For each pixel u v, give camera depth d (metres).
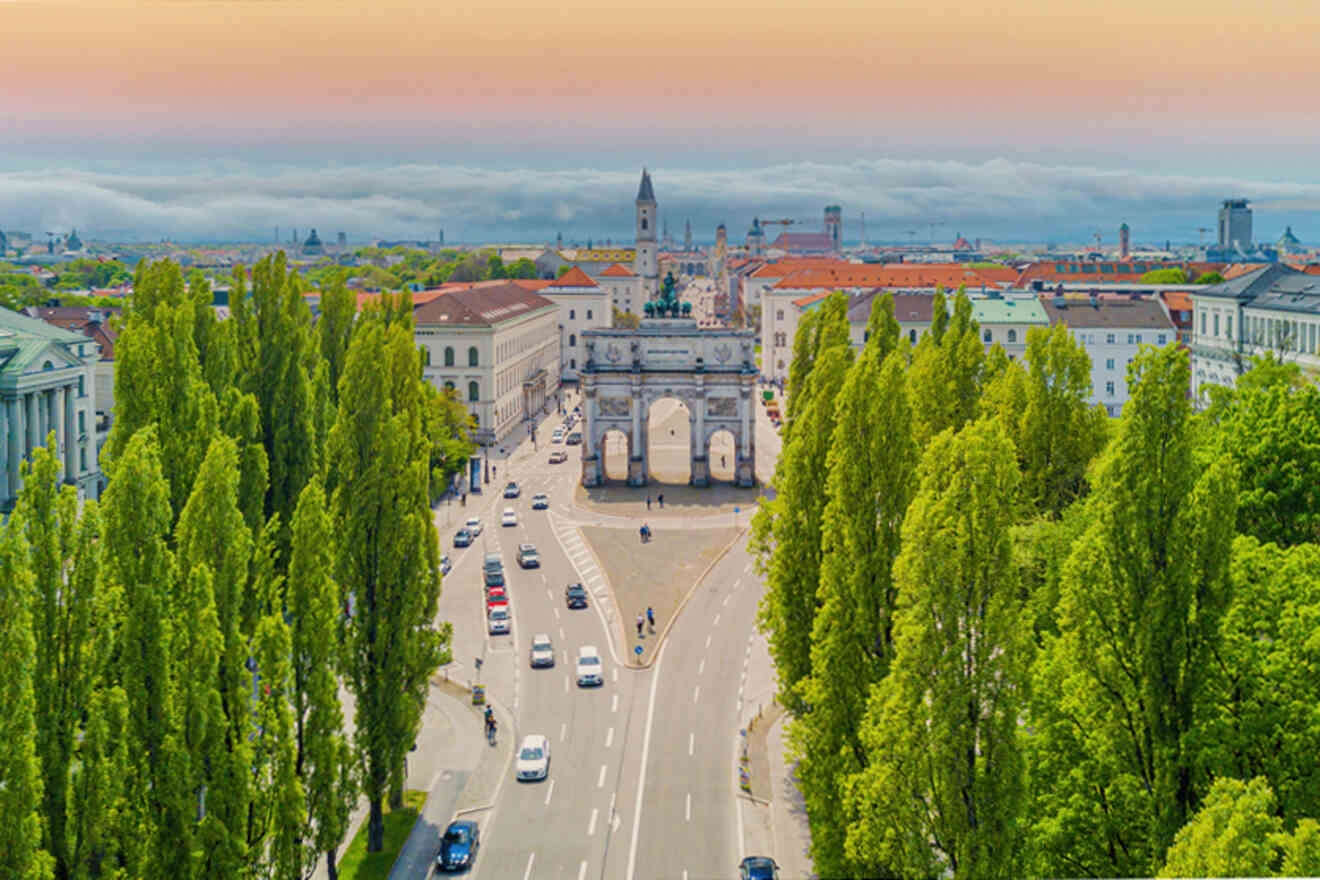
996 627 44.19
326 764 57.09
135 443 52.56
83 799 46.25
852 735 55.91
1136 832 50.75
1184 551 51.19
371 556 68.25
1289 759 48.69
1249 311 172.12
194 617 49.88
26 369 120.69
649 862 66.44
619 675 95.75
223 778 49.50
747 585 120.94
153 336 83.62
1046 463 95.06
